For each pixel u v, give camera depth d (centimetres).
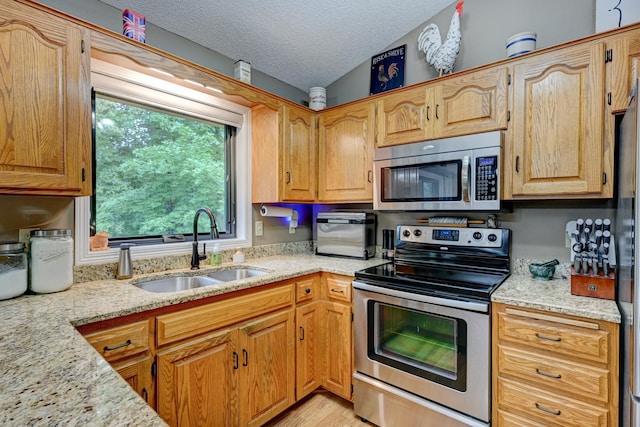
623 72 138
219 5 183
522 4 191
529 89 161
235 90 196
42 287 134
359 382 188
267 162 229
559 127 153
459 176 180
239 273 214
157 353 130
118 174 181
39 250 134
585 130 147
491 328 144
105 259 164
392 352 176
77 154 130
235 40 214
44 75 121
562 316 126
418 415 164
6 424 49
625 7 154
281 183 223
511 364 138
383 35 236
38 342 86
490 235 191
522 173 163
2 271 127
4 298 126
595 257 140
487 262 193
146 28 183
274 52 233
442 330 158
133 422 50
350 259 237
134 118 186
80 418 51
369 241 240
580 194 149
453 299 152
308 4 197
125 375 120
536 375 133
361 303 186
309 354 202
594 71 145
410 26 232
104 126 174
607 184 142
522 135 163
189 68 174
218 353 152
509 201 184
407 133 204
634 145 103
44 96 121
